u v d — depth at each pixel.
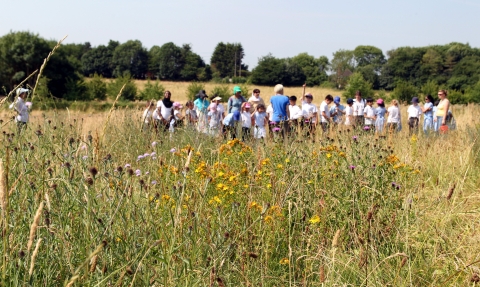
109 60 117.31
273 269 3.83
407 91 50.16
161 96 54.94
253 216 4.11
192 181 4.27
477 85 55.59
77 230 3.16
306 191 4.58
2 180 2.23
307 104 10.70
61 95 55.97
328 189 4.82
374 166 5.00
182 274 3.01
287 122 9.96
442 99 12.39
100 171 3.56
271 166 5.04
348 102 12.62
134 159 6.20
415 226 4.66
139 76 118.50
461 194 6.11
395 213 4.51
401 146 8.57
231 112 10.80
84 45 136.00
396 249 4.05
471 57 86.12
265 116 10.20
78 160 3.57
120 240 3.06
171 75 116.94
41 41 55.59
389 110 12.70
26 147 4.00
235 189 4.26
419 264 3.96
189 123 9.11
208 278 3.06
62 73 56.72
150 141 7.32
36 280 2.70
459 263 3.88
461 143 8.56
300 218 4.32
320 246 3.96
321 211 4.49
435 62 88.69
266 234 4.03
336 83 101.19
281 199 4.34
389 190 4.82
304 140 6.63
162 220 3.27
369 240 4.12
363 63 111.69
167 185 4.36
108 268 2.84
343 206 4.54
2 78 55.03
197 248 3.20
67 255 2.73
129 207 3.33
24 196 3.19
